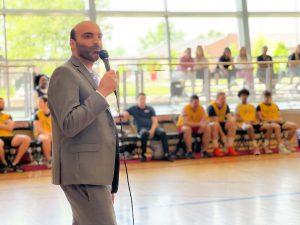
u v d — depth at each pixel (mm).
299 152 8633
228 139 8453
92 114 2068
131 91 8227
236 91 8789
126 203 4715
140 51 11258
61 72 2150
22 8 10508
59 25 10742
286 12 12305
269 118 8648
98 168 2145
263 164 7266
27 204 4875
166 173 6691
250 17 12047
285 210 4250
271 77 8945
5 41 10383
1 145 7180
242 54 9906
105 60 2387
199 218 4055
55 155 2211
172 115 8531
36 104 8000
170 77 8477
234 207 4418
